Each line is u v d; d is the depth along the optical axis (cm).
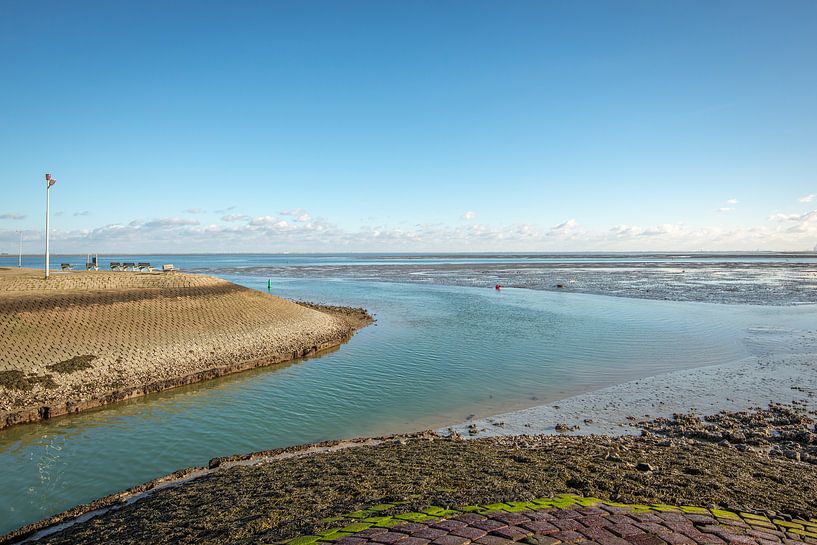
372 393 2255
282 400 2181
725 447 1493
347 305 5441
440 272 11994
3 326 2409
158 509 1084
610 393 2189
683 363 2717
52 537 1059
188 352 2766
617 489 951
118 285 3575
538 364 2722
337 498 986
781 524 753
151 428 1861
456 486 1005
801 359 2759
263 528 854
